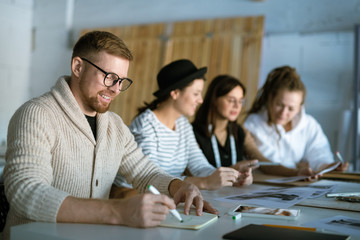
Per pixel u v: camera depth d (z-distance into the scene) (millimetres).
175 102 1934
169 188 1343
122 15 4402
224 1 3898
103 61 1235
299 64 3611
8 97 4594
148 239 816
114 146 1415
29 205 945
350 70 3416
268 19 3717
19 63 4707
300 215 1083
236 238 814
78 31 4621
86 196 1282
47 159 1100
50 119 1191
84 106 1311
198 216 1029
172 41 4070
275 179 1946
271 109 2537
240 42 3756
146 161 1495
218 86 2277
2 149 3795
